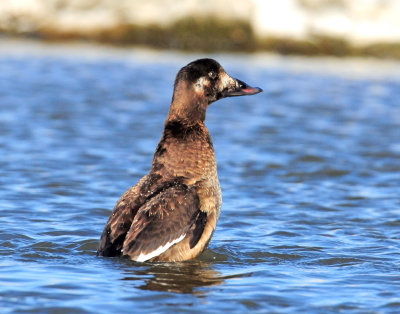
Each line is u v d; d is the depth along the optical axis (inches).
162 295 293.3
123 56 1128.2
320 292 303.1
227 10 1135.0
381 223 430.9
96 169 545.3
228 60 1088.2
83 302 283.3
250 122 750.5
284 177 543.8
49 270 322.7
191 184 345.7
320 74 1024.9
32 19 1189.1
